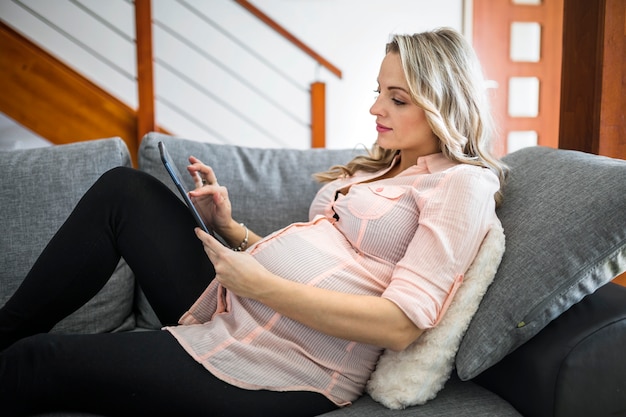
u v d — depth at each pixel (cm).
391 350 107
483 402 105
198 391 98
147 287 115
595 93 145
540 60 466
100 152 150
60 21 383
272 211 155
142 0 284
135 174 119
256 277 101
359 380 109
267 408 100
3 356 96
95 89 294
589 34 146
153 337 103
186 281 114
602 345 98
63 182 145
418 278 102
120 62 392
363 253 118
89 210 114
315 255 113
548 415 97
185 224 120
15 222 140
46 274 109
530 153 134
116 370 96
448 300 103
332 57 436
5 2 374
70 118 293
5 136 365
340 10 433
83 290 112
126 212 114
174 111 412
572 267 100
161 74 407
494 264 107
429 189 115
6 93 286
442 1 448
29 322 108
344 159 167
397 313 100
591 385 97
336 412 101
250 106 424
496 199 121
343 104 445
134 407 98
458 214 106
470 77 124
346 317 99
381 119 129
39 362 95
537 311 99
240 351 102
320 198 142
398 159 142
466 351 103
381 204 119
